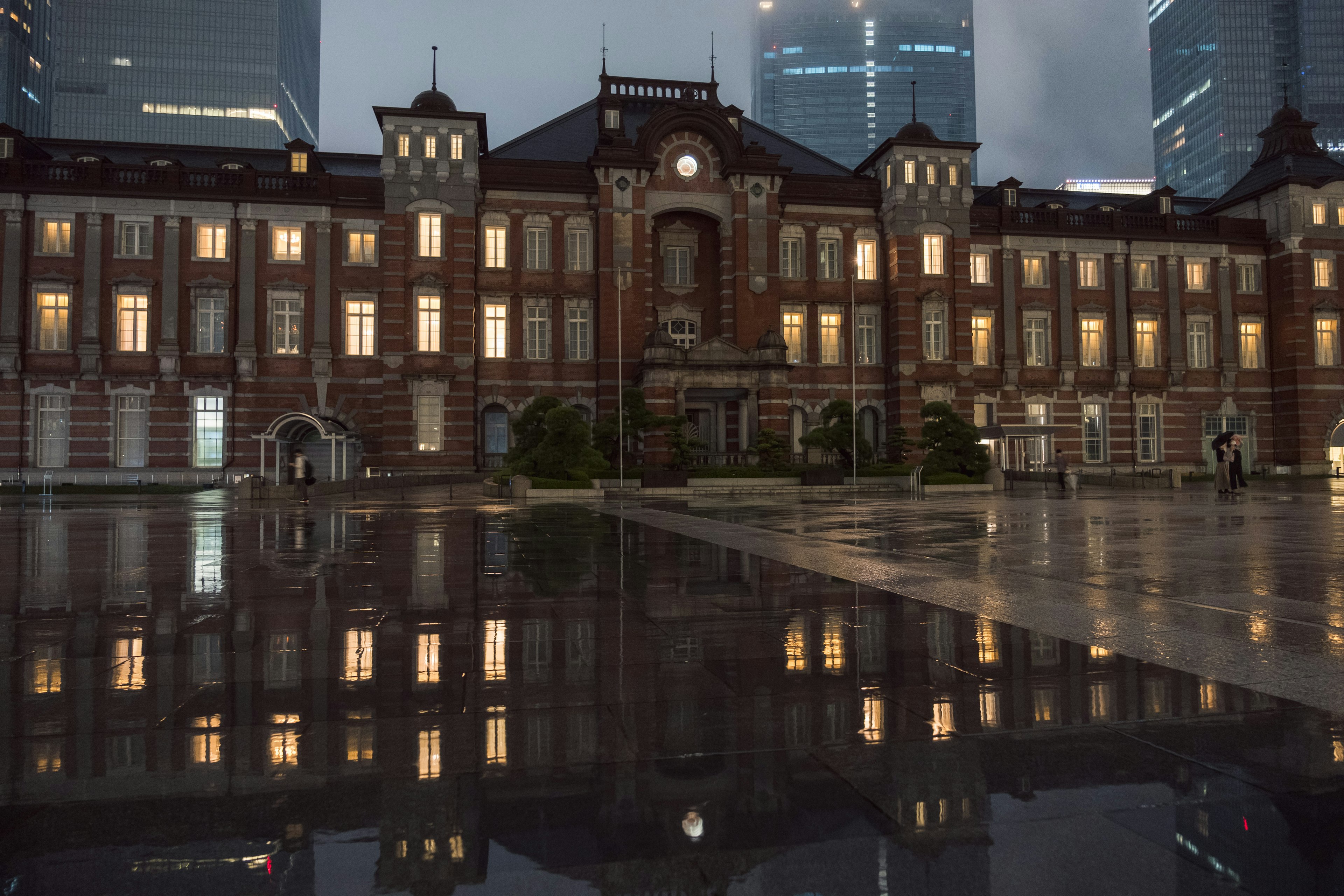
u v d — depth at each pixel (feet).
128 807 10.23
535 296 142.41
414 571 32.42
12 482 126.31
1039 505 81.35
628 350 140.67
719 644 19.31
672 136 145.79
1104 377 160.04
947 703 14.52
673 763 11.66
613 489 112.78
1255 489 116.26
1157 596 25.89
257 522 61.00
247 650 18.72
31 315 129.39
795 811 10.04
